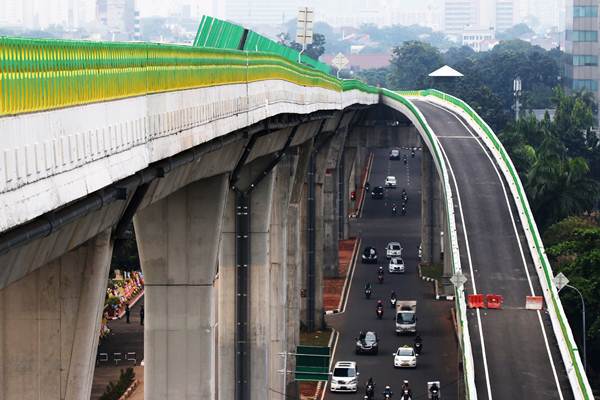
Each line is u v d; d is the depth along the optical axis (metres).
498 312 185.25
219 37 148.25
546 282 191.38
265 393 169.62
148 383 125.31
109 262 82.69
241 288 168.38
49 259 71.50
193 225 123.62
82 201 69.31
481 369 164.25
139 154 78.44
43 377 80.12
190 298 124.31
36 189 59.19
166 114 86.81
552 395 156.38
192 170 107.31
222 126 109.56
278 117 152.50
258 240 168.00
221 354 169.50
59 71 63.53
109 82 72.19
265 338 169.38
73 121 65.00
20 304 79.62
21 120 58.03
